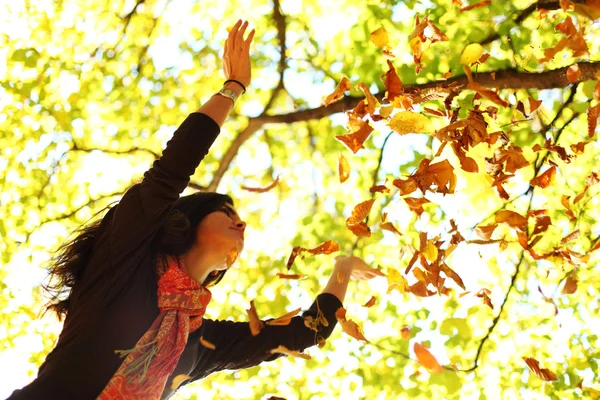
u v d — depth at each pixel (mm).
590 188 3889
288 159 4172
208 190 4078
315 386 3936
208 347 2061
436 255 2377
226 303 4008
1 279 3912
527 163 2539
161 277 1833
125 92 4074
